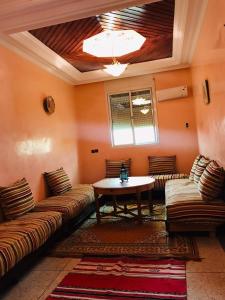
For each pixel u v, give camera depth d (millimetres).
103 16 3254
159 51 4699
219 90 2895
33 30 3455
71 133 5613
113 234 3467
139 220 3760
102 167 5957
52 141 4676
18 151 3596
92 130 5996
